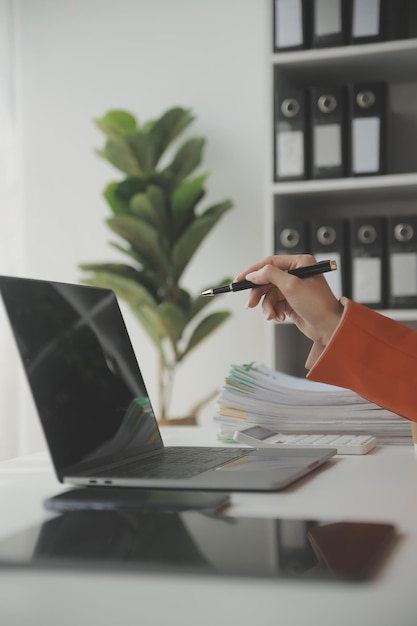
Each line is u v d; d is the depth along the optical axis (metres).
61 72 3.70
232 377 1.27
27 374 0.80
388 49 2.53
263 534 0.55
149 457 0.99
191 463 0.92
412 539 0.56
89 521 0.61
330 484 0.82
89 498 0.69
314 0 2.59
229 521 0.60
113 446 0.92
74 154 3.68
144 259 3.15
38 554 0.50
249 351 3.43
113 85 3.63
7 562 0.49
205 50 3.52
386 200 2.87
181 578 0.46
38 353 0.83
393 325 0.96
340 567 0.46
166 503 0.67
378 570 0.47
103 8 3.64
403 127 2.90
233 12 3.48
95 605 0.43
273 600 0.42
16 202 3.70
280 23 2.62
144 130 3.29
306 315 1.05
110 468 0.88
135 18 3.61
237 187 3.47
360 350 0.95
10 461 1.10
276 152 2.64
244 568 0.46
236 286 1.16
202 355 3.48
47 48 3.71
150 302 3.13
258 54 3.46
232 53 3.48
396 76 2.79
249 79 3.46
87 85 3.67
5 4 3.66
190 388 3.49
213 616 0.41
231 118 3.48
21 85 3.73
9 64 3.68
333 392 1.25
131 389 1.04
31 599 0.44
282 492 0.77
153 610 0.42
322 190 2.61
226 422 1.27
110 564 0.48
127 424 0.98
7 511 0.69
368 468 0.95
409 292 2.51
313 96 2.61
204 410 3.46
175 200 3.12
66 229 3.68
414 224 2.51
